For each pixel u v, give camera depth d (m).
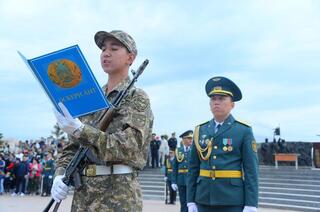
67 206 13.94
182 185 10.70
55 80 2.59
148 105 2.95
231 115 5.12
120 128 2.86
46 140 27.84
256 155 4.85
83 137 2.61
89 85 2.60
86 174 2.91
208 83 5.20
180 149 10.96
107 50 3.12
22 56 2.55
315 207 14.63
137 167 2.92
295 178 19.50
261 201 16.55
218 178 4.81
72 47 2.54
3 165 20.64
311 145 27.70
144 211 13.84
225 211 4.76
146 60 3.01
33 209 13.84
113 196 2.86
